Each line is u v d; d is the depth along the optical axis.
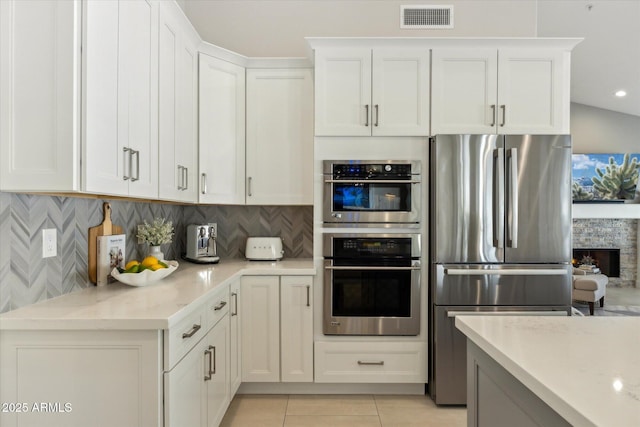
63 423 1.39
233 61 2.85
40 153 1.34
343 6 3.29
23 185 1.34
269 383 2.74
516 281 2.58
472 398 1.24
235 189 2.88
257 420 2.40
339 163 2.70
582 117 7.34
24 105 1.34
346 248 2.69
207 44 2.62
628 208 7.11
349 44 2.71
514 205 2.54
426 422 2.38
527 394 0.92
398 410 2.53
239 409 2.53
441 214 2.59
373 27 3.29
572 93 6.85
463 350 2.58
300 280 2.66
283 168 2.93
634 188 7.19
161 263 2.14
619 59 5.34
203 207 3.27
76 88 1.34
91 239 1.96
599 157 7.21
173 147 2.20
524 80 2.72
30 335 1.38
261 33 3.30
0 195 1.43
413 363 2.69
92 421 1.39
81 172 1.36
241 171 2.90
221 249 3.28
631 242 7.39
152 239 2.38
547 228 2.59
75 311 1.46
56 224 1.72
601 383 0.79
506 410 1.03
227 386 2.27
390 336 2.70
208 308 1.89
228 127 2.82
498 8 3.27
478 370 1.20
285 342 2.67
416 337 2.70
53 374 1.38
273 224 3.28
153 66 1.93
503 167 2.57
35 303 1.59
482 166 2.58
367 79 2.71
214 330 1.99
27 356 1.38
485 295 2.58
